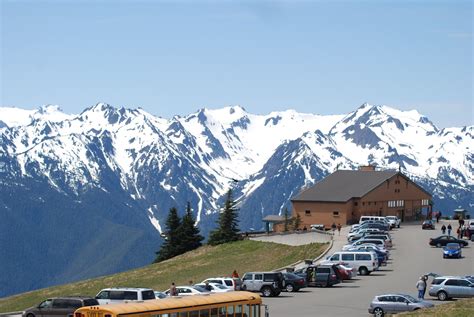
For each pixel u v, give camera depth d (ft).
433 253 362.33
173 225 488.02
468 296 240.53
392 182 573.33
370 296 254.47
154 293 206.90
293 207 557.33
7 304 358.02
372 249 324.80
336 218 542.57
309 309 226.58
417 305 212.02
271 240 433.48
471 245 389.60
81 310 141.28
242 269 373.40
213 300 157.69
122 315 139.44
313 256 368.68
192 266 399.03
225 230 461.78
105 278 394.32
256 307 165.99
